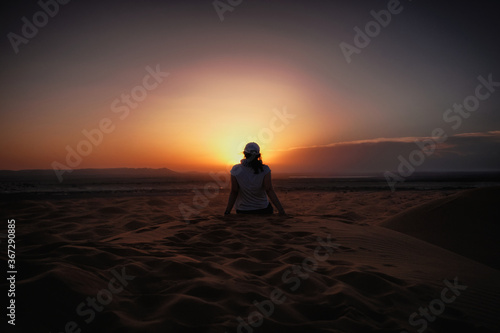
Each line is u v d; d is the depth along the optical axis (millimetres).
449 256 3344
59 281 1503
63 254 2115
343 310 1688
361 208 8445
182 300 1608
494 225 3918
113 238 3334
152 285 1858
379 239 3650
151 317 1473
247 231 3619
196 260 2336
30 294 1377
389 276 2271
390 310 1776
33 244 3352
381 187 20766
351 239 3506
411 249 3447
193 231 3588
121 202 8250
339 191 16359
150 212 6648
